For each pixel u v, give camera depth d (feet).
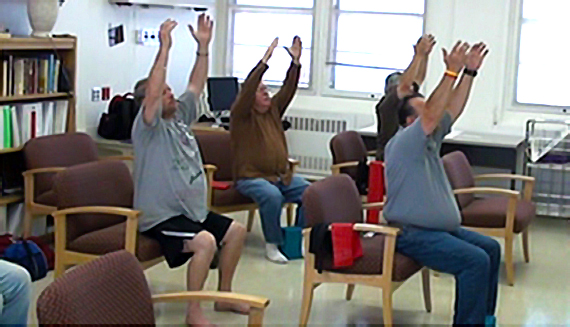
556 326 13.11
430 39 15.25
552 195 21.65
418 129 11.55
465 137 20.59
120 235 12.00
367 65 24.07
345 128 23.53
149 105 12.11
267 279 15.14
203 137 17.47
